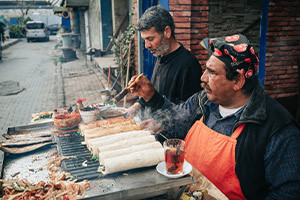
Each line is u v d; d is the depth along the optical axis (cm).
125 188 138
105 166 149
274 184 134
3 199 140
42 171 170
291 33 504
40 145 200
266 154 137
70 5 1256
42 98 817
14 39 3152
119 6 944
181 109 201
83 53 1716
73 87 907
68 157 176
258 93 145
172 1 427
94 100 735
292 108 545
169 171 147
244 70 136
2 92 880
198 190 156
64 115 231
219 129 164
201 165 168
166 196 150
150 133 195
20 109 719
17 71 1262
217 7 467
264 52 499
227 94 147
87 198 130
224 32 482
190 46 452
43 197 139
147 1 518
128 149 166
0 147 187
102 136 191
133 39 637
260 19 496
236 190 151
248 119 142
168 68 245
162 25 226
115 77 813
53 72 1225
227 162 152
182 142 155
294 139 130
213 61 141
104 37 1095
